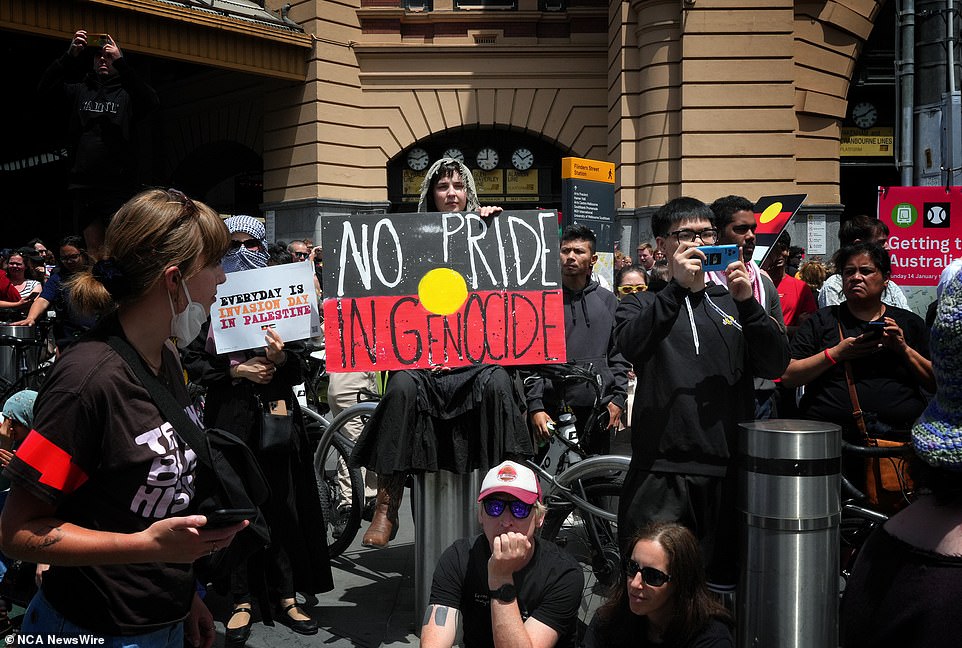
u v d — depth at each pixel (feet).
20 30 39.24
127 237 5.28
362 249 10.90
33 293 33.88
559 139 52.75
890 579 4.44
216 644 11.28
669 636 7.90
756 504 8.12
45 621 5.39
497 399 10.37
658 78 44.11
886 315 11.85
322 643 11.14
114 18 42.19
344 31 51.06
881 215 17.83
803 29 44.42
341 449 15.15
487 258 11.02
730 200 13.46
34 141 68.64
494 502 8.18
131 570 5.39
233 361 11.21
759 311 8.73
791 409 12.91
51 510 5.01
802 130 44.83
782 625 7.97
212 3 46.34
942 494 4.44
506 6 52.54
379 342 10.76
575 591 8.44
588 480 12.32
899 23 28.02
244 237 12.30
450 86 52.37
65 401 4.98
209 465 5.40
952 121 25.20
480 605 8.49
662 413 9.13
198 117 57.36
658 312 9.10
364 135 52.11
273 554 11.48
